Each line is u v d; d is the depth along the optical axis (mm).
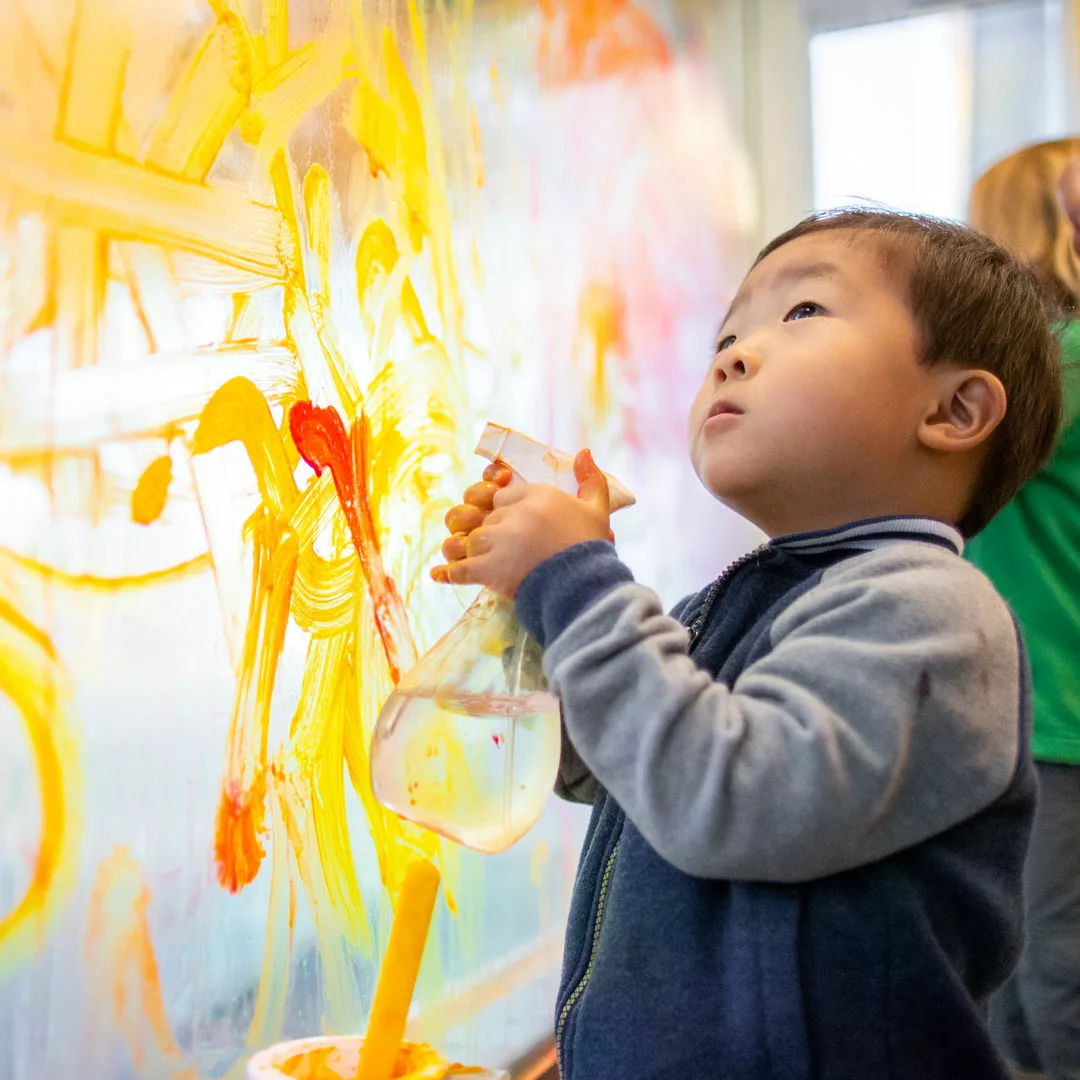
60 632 646
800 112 2143
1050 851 1152
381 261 983
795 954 608
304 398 863
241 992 765
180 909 718
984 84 2146
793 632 637
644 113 1666
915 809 609
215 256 777
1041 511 1173
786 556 726
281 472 831
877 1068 607
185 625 731
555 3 1400
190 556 739
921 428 703
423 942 539
